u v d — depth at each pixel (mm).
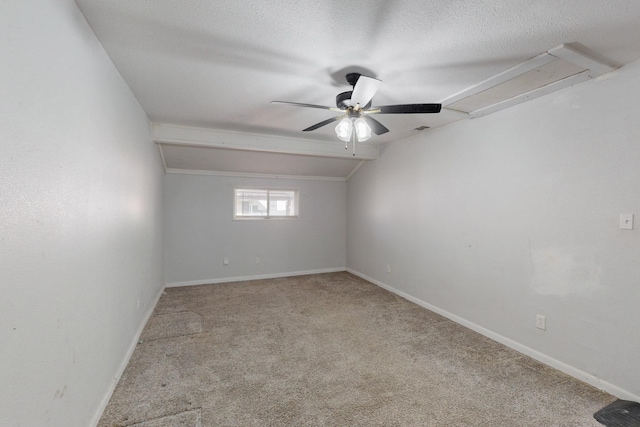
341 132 2229
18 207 980
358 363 2350
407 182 3992
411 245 3914
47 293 1155
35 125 1077
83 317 1493
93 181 1629
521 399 1908
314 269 5527
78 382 1437
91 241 1603
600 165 2008
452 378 2145
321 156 4496
